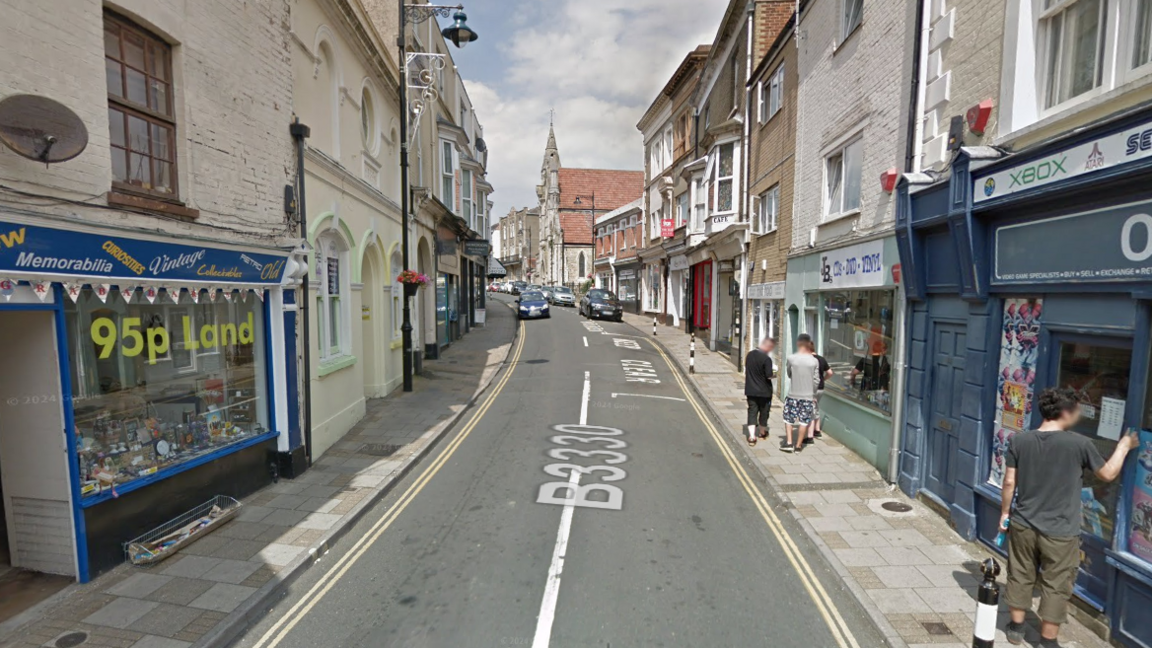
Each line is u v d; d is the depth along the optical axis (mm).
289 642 4070
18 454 4629
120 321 5113
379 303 11766
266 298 7035
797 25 10938
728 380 14359
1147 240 3764
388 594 4695
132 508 5090
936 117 6309
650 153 29234
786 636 4168
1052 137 4637
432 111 17281
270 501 6465
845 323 8961
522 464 7992
